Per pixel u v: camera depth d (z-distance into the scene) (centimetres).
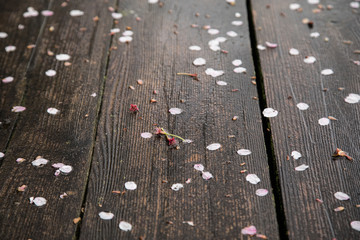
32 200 68
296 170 69
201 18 89
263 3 92
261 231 65
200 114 75
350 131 73
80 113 76
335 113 75
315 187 68
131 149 72
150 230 66
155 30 87
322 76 79
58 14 90
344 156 70
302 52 83
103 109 76
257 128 73
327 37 85
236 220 66
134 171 70
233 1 92
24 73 81
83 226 66
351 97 76
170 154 71
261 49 84
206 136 73
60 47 85
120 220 66
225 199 67
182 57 83
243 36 86
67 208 67
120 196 68
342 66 81
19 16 90
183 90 78
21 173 70
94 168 70
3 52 84
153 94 78
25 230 66
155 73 80
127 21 89
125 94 78
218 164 70
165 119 75
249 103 76
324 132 73
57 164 70
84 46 85
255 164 70
